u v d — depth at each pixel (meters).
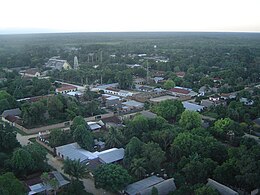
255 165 97.19
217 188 95.25
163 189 97.31
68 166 100.94
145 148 113.00
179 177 101.88
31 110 162.62
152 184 100.50
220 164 112.00
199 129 133.88
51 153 132.25
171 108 168.00
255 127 159.62
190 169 101.44
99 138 142.75
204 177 101.00
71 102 182.38
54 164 121.62
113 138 132.38
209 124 157.38
